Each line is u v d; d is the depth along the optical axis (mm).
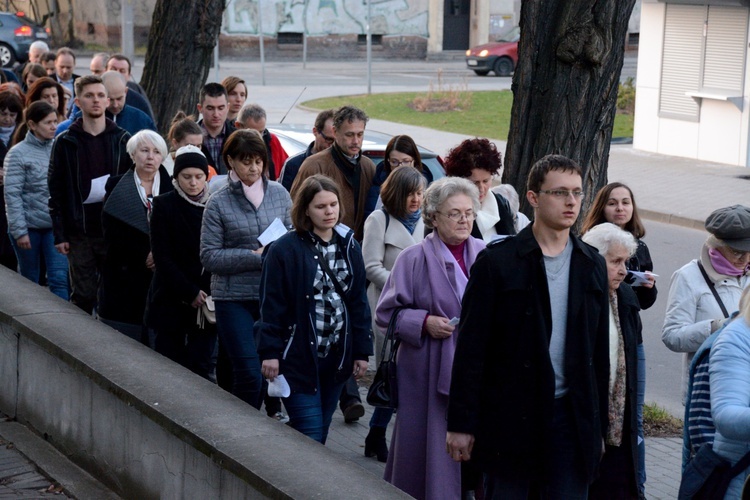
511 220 15266
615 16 17297
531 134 17938
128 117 22656
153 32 29312
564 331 10086
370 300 15594
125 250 16125
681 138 50812
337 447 15625
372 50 105875
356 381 16953
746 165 47844
